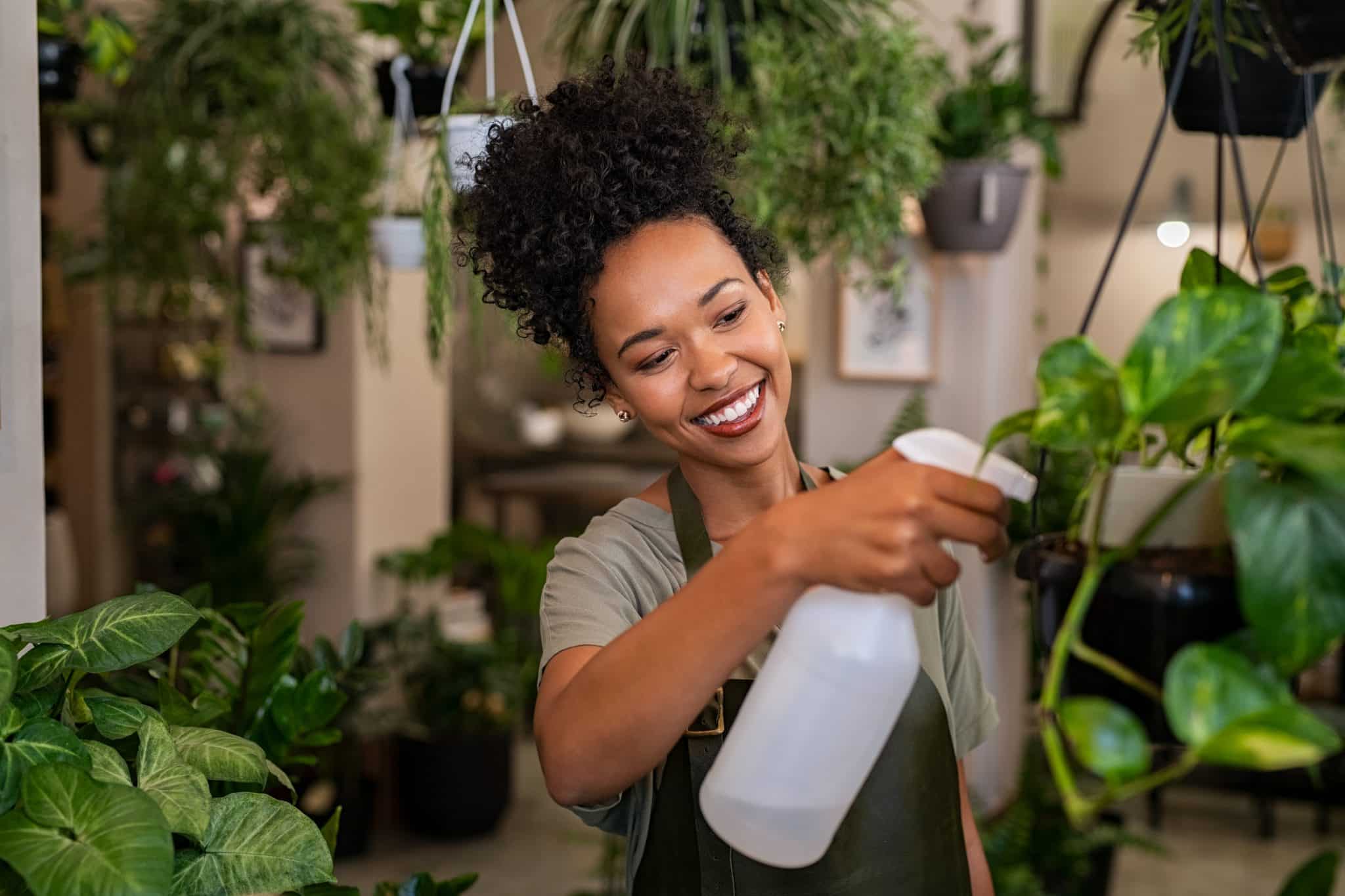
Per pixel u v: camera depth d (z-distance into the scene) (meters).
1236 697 0.60
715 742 1.19
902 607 0.80
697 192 1.18
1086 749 0.62
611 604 1.18
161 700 1.35
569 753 0.90
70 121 3.74
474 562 5.44
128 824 0.92
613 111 1.19
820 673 0.79
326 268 3.66
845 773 0.81
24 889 0.95
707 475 1.25
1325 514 0.60
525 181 1.20
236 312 4.03
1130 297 5.12
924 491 0.72
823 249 2.76
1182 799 4.73
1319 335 0.83
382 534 4.85
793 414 7.43
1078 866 3.27
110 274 3.90
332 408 4.69
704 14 2.53
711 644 0.81
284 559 4.73
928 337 3.92
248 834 1.09
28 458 1.45
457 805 4.39
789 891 1.18
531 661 4.66
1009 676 4.08
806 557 0.76
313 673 1.57
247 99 3.60
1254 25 1.26
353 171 3.63
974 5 3.77
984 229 3.31
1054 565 0.78
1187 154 5.00
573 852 4.35
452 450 7.64
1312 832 4.41
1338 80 2.36
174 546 4.75
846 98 2.53
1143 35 1.45
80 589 5.48
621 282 1.13
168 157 3.62
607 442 7.85
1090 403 0.64
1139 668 0.75
